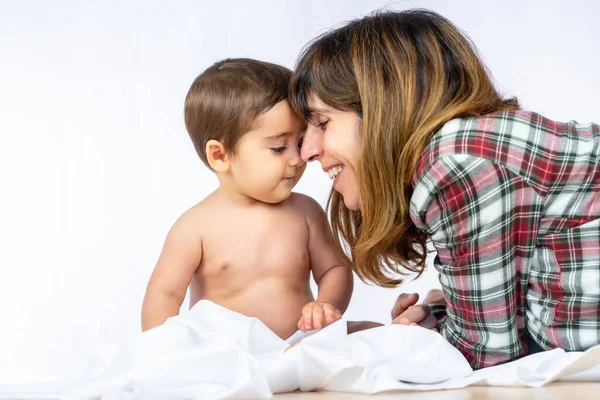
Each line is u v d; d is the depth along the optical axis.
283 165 2.04
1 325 3.52
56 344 3.41
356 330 2.10
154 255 3.73
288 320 2.10
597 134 1.74
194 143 2.13
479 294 1.71
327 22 3.75
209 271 2.10
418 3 3.75
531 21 3.76
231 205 2.12
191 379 1.55
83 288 3.66
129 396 1.52
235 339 1.77
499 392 1.58
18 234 3.68
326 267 2.17
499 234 1.68
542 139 1.69
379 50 1.83
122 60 3.80
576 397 1.50
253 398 1.47
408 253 1.97
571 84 3.75
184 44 3.80
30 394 1.83
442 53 1.83
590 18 3.73
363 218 1.84
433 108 1.77
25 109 3.78
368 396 1.58
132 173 3.77
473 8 3.76
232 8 3.78
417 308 1.97
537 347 1.80
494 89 1.88
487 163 1.66
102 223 3.74
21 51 3.80
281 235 2.11
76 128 3.77
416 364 1.66
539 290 1.74
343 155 1.88
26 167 3.75
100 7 3.81
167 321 1.72
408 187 1.81
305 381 1.64
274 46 3.78
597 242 1.69
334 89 1.84
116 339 3.48
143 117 3.78
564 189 1.69
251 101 2.00
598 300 1.68
